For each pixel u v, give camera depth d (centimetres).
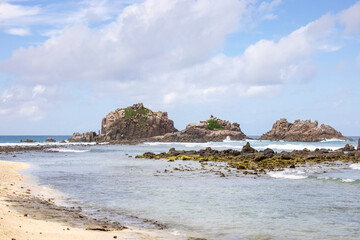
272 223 2009
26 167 5450
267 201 2659
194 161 6688
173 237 1686
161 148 12888
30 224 1623
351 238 1730
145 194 2959
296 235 1778
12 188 3075
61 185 3475
